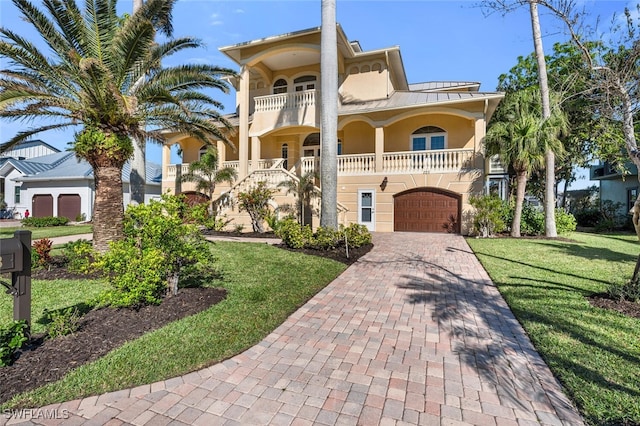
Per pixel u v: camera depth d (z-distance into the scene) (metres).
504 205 15.93
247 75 19.19
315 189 15.49
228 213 16.73
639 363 3.70
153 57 9.70
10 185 29.48
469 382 3.48
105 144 8.30
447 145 18.14
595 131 10.26
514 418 2.93
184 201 6.53
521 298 6.01
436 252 10.88
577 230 22.91
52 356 3.75
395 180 16.98
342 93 20.00
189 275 7.26
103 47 8.84
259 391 3.33
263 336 4.59
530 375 3.60
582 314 5.17
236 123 20.14
